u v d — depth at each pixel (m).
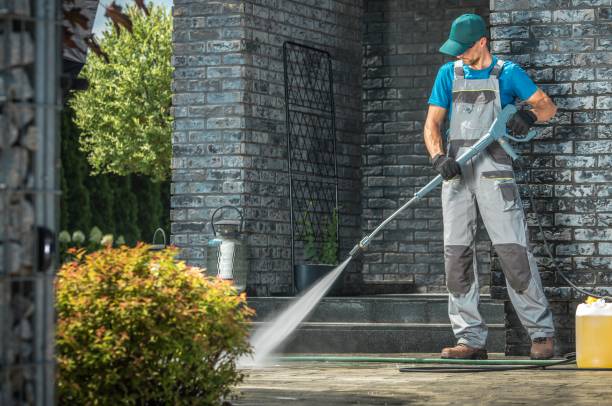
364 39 14.90
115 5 5.19
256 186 12.98
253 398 7.25
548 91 10.95
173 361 5.48
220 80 12.91
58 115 4.26
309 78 13.80
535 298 10.17
